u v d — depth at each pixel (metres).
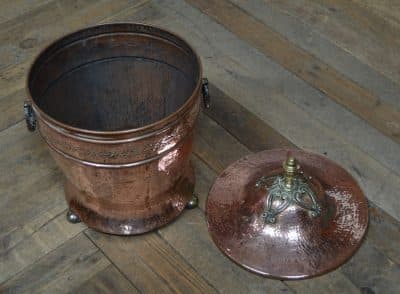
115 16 1.85
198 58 1.19
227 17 1.83
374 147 1.46
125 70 1.36
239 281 1.21
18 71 1.68
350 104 1.57
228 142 1.47
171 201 1.29
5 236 1.29
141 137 1.07
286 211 1.23
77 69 1.31
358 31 1.78
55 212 1.34
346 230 1.26
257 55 1.71
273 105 1.57
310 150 1.46
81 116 1.39
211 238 1.28
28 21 1.84
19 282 1.22
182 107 1.10
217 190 1.34
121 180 1.15
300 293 1.19
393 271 1.22
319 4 1.87
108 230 1.27
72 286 1.21
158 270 1.23
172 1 1.89
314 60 1.70
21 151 1.46
